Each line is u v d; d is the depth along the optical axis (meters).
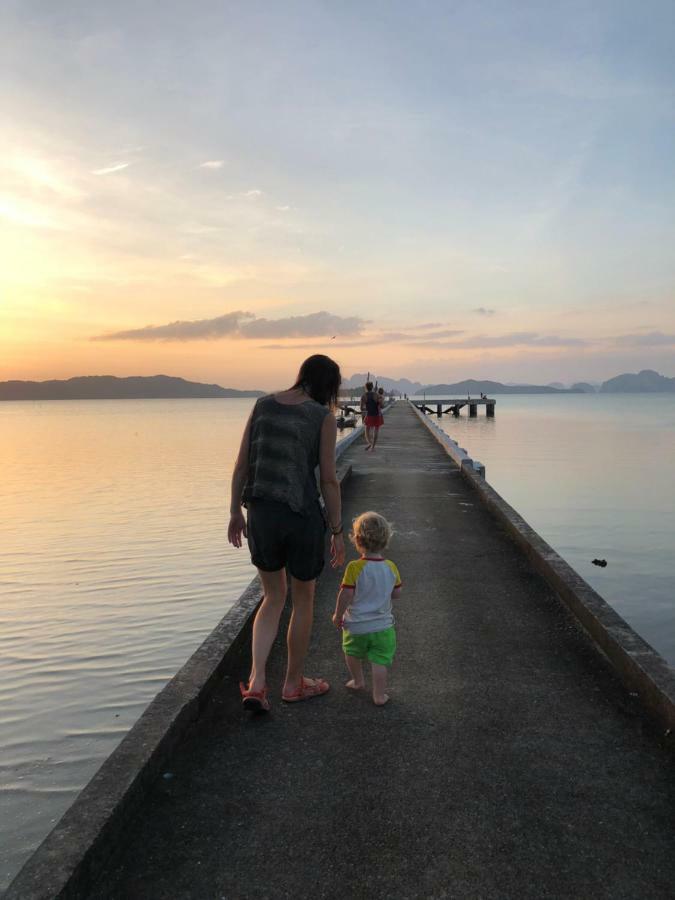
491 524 9.59
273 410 3.79
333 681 4.39
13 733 7.46
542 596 6.26
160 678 8.97
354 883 2.54
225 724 3.79
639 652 4.36
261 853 2.71
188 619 11.39
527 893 2.48
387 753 3.47
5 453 49.53
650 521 20.59
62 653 9.86
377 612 4.00
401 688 4.28
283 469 3.67
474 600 6.14
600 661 4.71
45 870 2.37
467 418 96.88
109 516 21.55
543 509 22.78
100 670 9.23
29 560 15.67
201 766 3.35
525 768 3.32
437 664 4.67
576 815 2.94
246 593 5.68
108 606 12.13
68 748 7.12
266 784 3.19
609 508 22.92
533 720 3.84
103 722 7.72
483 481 12.47
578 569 15.09
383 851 2.71
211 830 2.85
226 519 20.67
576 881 2.54
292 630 3.98
